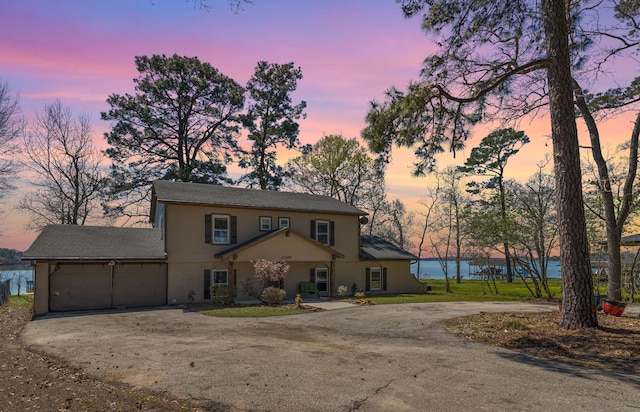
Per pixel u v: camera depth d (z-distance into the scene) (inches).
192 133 1375.5
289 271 907.4
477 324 478.9
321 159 1502.2
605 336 370.3
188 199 804.0
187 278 788.6
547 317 501.7
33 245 694.5
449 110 467.5
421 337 416.5
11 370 287.7
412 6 434.6
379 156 461.7
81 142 1206.3
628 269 913.5
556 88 424.2
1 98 1003.3
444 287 1352.1
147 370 283.1
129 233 846.5
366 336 423.5
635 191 772.0
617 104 628.7
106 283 722.8
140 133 1285.7
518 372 278.1
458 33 443.8
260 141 1455.5
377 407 212.4
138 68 1282.0
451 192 1389.0
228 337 417.4
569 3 481.1
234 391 236.7
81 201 1208.2
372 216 1630.2
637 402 219.8
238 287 839.1
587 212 903.1
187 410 208.8
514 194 1040.8
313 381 256.1
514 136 1379.2
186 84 1312.7
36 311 652.1
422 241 1443.2
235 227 854.5
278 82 1494.8
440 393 234.1
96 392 236.1
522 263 1021.2
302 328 478.9
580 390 239.3
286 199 985.5
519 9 429.4
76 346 374.3
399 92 436.8
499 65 483.2
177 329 474.6
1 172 1040.8
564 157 418.0
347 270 1008.9
